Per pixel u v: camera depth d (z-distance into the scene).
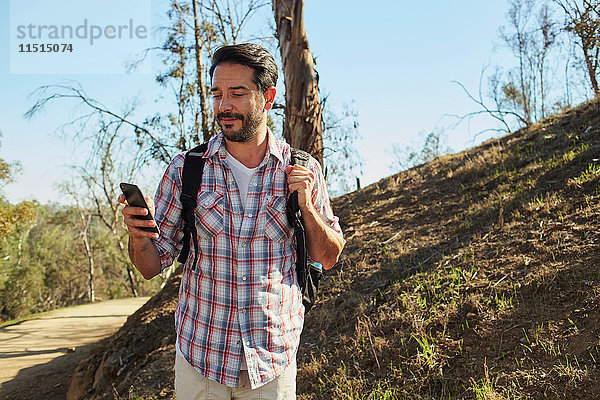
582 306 3.48
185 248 2.10
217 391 2.03
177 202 2.10
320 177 2.27
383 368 3.77
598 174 5.45
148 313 7.26
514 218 5.36
